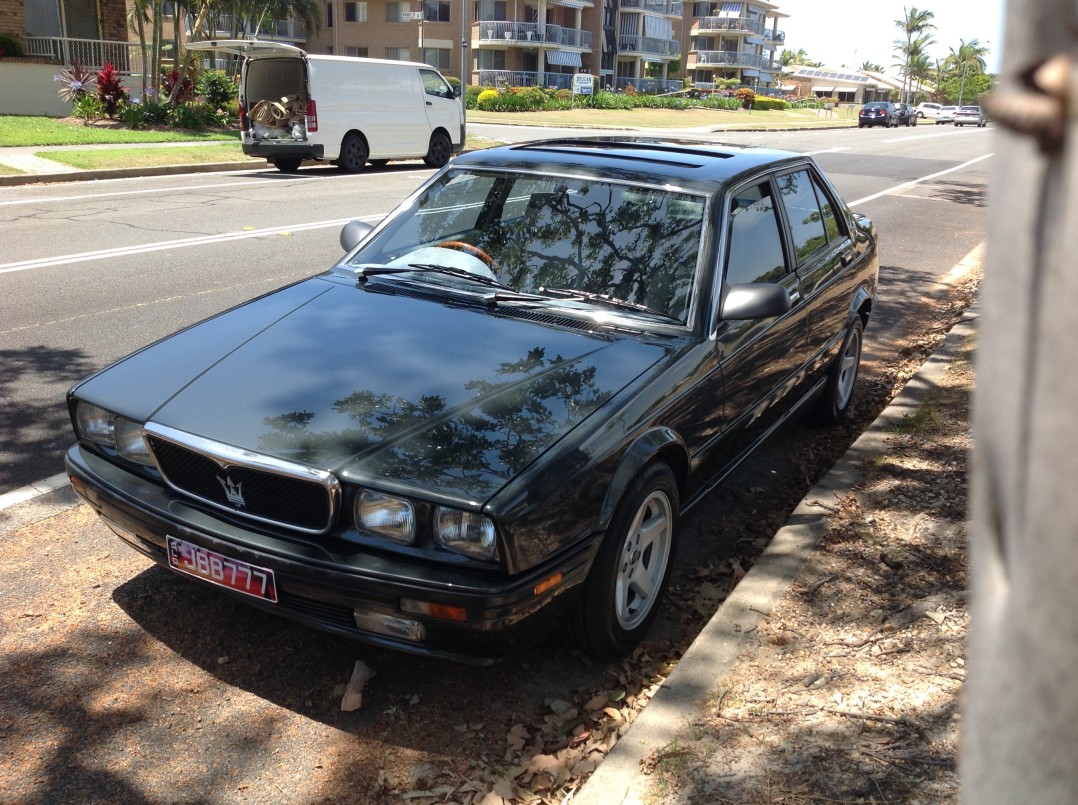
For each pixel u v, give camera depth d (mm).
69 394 3285
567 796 2576
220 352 3373
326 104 16953
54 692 2908
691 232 3822
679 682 2904
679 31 82688
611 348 3432
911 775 2494
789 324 4344
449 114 19672
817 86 114188
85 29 25422
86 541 3850
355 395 3020
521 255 3961
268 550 2721
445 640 2646
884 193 17188
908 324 8172
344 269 4203
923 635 3178
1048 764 459
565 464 2768
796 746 2611
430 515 2613
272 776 2615
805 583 3512
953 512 4113
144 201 12773
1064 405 410
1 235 9898
